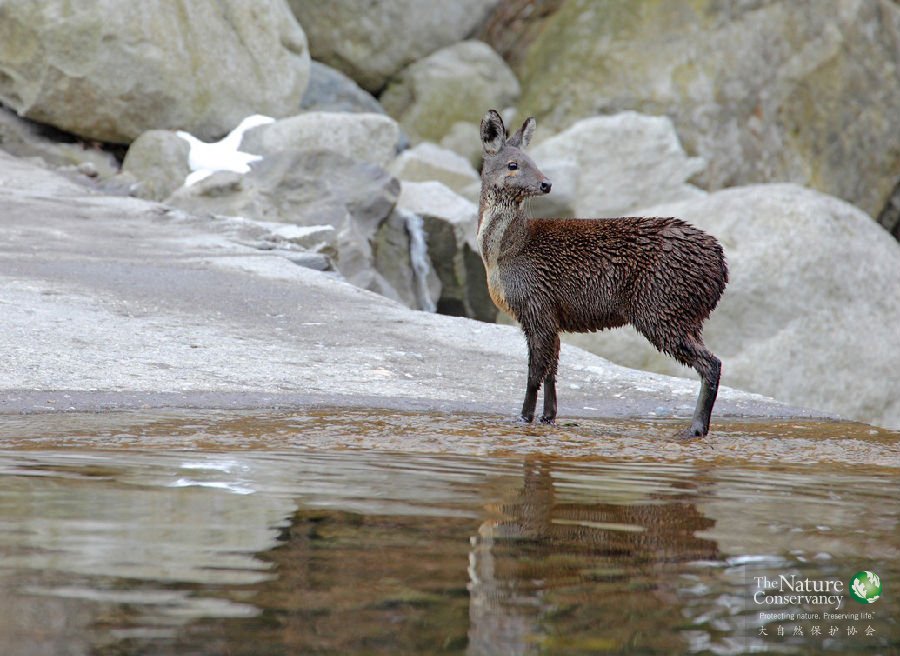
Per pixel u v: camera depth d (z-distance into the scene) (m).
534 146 53.06
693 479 12.85
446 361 22.89
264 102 46.88
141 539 8.73
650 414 19.48
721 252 17.06
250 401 17.88
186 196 40.50
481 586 7.75
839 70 54.78
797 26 54.81
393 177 43.03
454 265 43.50
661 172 50.34
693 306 16.92
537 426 17.05
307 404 18.02
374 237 42.53
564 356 24.20
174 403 17.31
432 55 54.81
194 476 11.50
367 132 46.03
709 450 15.41
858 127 55.19
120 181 42.34
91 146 45.09
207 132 45.44
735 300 36.72
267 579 7.79
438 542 8.94
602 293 17.27
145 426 15.05
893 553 8.99
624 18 55.12
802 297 37.12
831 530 9.87
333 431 15.30
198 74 44.84
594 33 55.16
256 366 20.83
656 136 50.62
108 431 14.48
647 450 15.20
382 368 21.75
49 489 10.53
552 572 8.16
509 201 17.62
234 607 7.19
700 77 53.69
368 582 7.78
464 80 54.03
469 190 47.31
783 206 38.66
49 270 27.75
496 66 55.00
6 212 35.25
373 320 26.02
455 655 6.45
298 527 9.31
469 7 55.38
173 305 25.45
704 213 39.59
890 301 38.41
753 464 14.42
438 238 43.34
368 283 39.03
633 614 7.24
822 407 36.19
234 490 10.80
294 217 40.94
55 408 16.25
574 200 47.16
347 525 9.44
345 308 27.02
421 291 42.91
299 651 6.45
